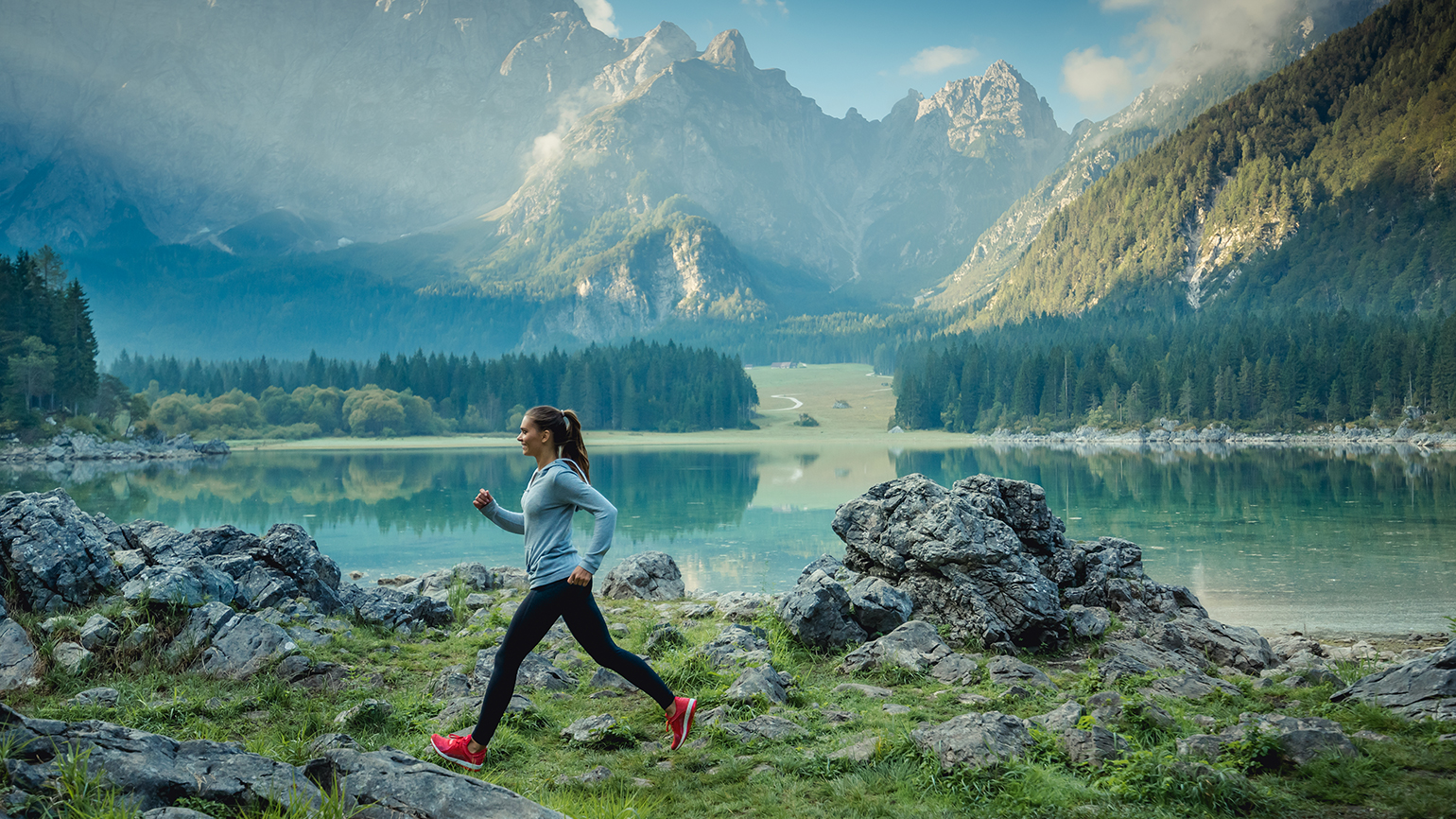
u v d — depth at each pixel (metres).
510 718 7.04
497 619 12.43
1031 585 10.86
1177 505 40.19
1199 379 135.88
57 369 100.56
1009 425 155.00
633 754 6.32
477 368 171.38
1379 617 16.59
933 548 11.24
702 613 13.26
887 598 10.73
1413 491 46.34
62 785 3.55
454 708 7.25
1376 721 6.33
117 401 109.44
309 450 115.94
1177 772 5.21
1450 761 5.29
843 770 5.80
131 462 87.88
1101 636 11.12
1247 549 26.23
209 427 133.50
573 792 5.42
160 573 10.16
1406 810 4.66
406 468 76.00
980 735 5.80
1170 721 6.55
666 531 31.02
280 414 147.88
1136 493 47.28
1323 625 15.84
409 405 155.88
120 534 13.12
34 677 7.98
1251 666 10.55
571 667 9.37
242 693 7.86
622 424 174.25
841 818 4.98
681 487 52.12
